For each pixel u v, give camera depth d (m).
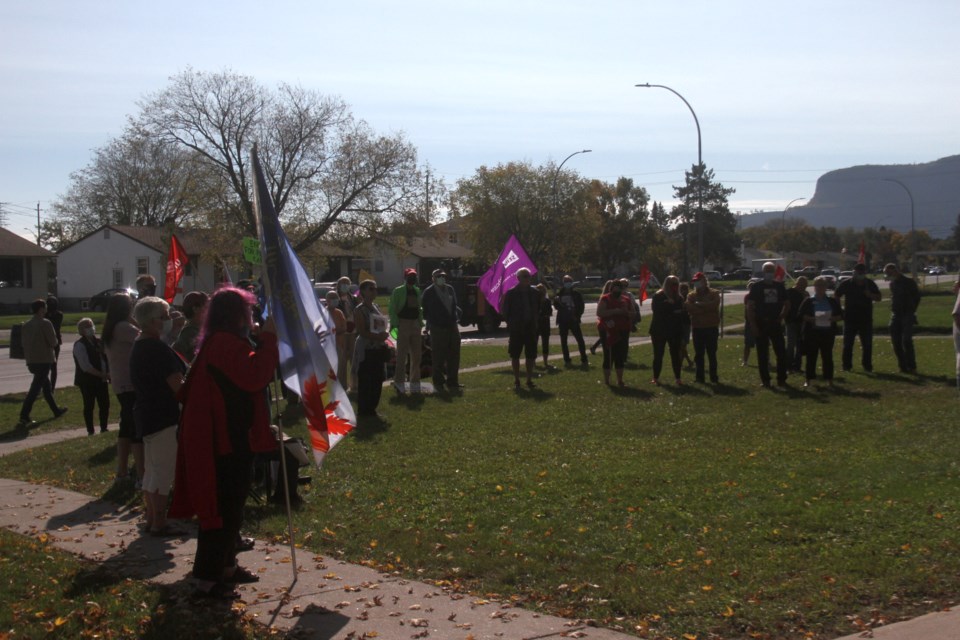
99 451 11.32
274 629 5.27
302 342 6.19
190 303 8.71
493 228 75.75
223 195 52.06
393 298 15.41
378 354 12.95
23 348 14.64
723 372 17.09
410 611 5.55
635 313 18.16
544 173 76.06
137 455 8.73
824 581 5.73
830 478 8.52
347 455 10.32
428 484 8.84
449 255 84.25
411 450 10.56
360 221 55.03
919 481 8.25
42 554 6.84
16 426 14.27
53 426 14.30
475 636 5.11
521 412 13.16
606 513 7.53
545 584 5.93
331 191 53.81
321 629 5.27
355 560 6.64
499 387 16.25
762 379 15.16
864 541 6.52
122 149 80.12
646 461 9.52
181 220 55.66
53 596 5.84
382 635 5.16
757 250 149.25
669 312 15.50
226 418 5.71
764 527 6.95
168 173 80.62
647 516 7.39
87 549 7.14
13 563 6.58
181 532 7.53
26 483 9.79
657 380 15.96
